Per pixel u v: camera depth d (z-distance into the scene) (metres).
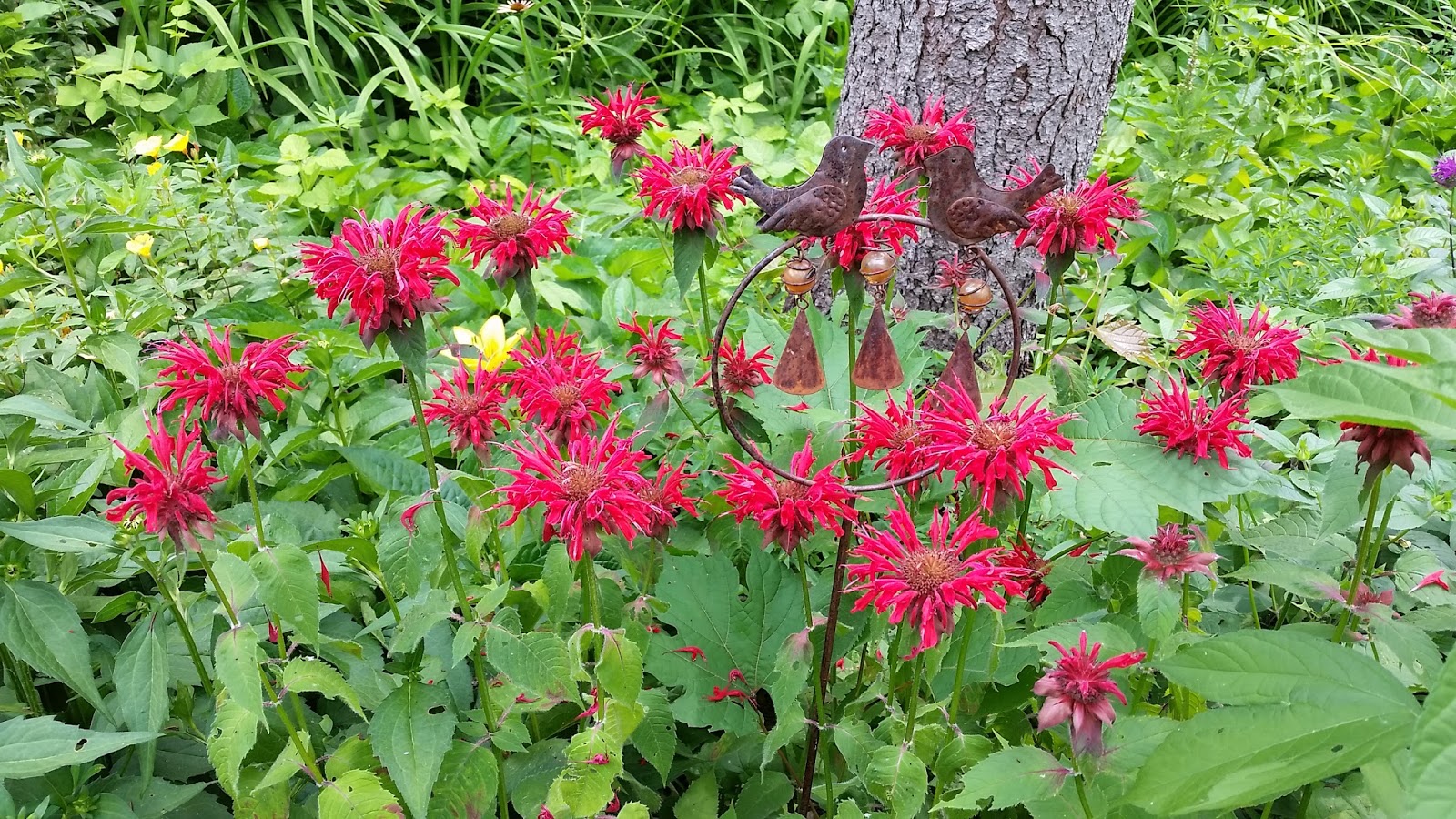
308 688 0.63
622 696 0.62
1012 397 0.75
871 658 0.80
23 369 1.06
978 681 0.72
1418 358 0.43
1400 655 0.63
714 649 0.81
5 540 0.75
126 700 0.68
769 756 0.68
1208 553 0.61
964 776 0.59
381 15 2.25
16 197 1.19
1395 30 2.46
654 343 0.78
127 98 1.89
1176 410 0.63
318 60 2.10
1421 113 2.02
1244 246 1.51
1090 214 0.75
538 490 0.59
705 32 2.52
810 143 1.86
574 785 0.63
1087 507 0.62
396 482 0.87
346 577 0.83
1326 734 0.46
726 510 0.84
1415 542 0.86
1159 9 2.59
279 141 2.01
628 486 0.62
